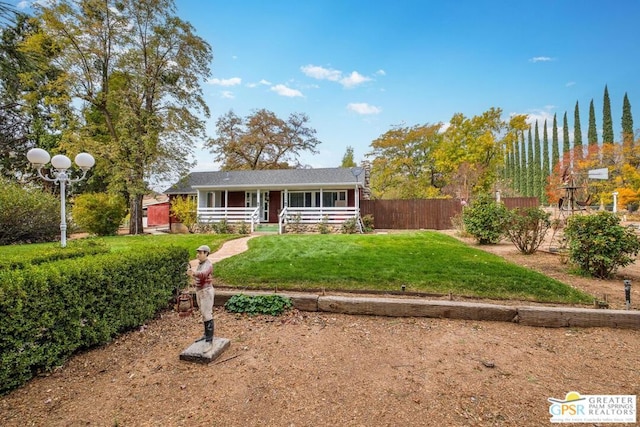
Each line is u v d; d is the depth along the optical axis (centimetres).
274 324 422
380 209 2006
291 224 1744
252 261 735
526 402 244
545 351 336
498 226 1054
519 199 1825
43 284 289
